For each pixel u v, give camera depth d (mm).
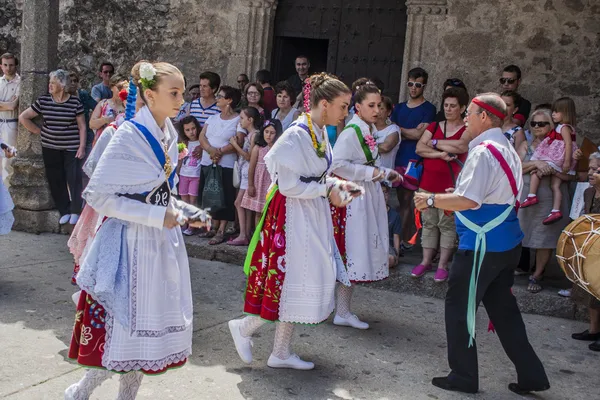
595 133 8320
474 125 3924
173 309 3018
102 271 2879
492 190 3787
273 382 3941
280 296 3953
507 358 4570
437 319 5289
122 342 2881
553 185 5656
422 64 9031
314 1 9836
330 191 3838
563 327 5270
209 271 6289
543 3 8430
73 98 7320
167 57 10344
